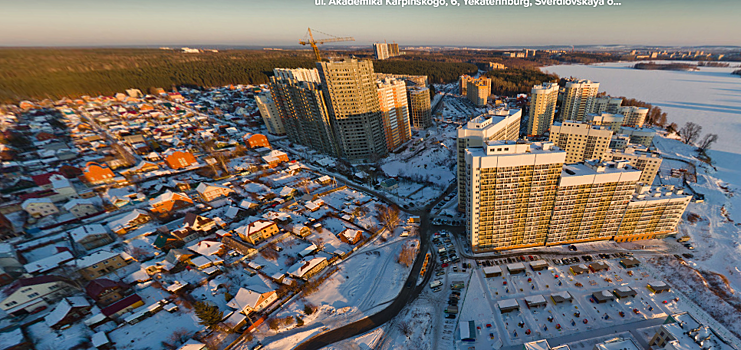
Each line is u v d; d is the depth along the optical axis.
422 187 189.75
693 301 101.81
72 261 116.38
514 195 114.12
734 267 115.31
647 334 92.06
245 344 92.25
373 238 142.25
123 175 199.12
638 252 124.19
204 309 90.81
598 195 115.50
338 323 100.00
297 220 154.38
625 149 168.62
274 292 106.31
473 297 107.81
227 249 132.88
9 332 91.12
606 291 105.19
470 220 123.44
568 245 129.50
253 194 180.25
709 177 184.38
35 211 147.50
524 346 80.94
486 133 138.62
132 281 112.88
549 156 105.75
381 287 114.06
